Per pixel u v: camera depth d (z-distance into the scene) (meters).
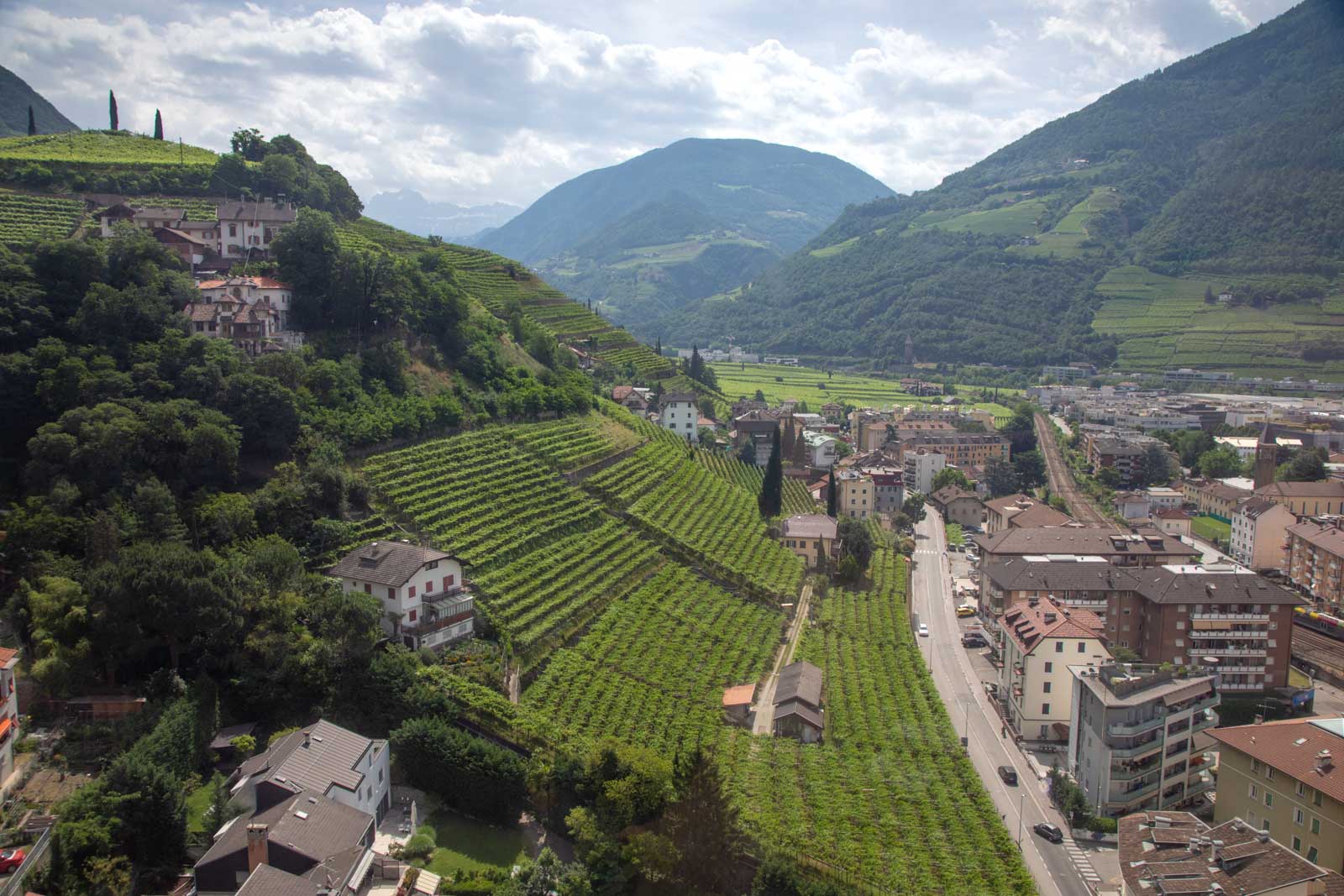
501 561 133.38
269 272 169.25
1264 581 149.38
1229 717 137.50
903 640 159.12
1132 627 153.50
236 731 93.81
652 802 87.25
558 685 115.06
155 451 116.19
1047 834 101.31
